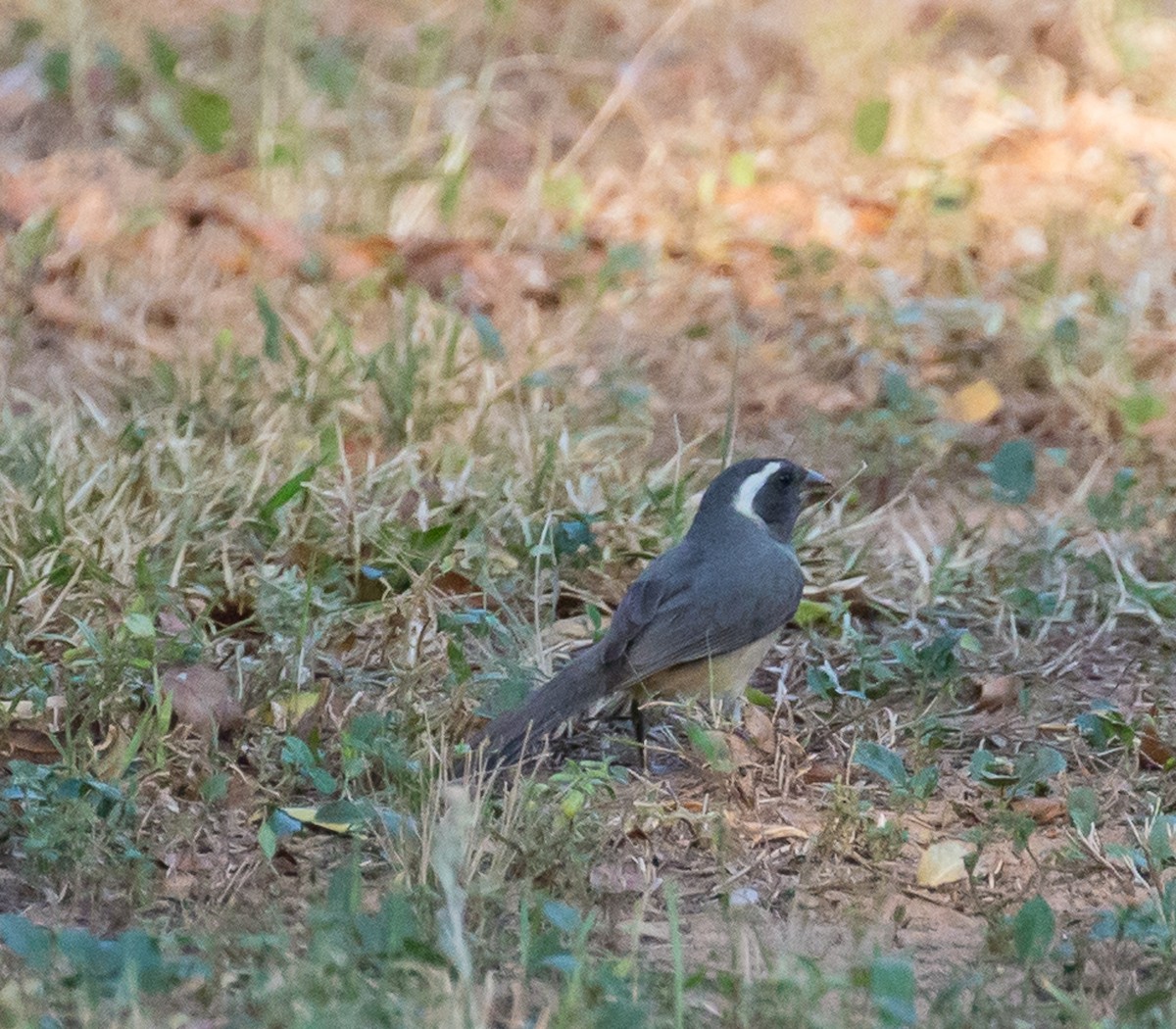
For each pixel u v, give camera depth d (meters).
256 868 9.00
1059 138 19.05
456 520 12.23
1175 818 9.74
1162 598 12.04
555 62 20.73
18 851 9.09
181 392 13.71
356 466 13.08
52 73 19.28
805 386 14.98
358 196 17.59
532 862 8.80
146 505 12.19
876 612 12.07
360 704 10.51
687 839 9.56
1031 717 11.00
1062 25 21.11
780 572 10.70
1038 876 9.26
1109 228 17.16
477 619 10.98
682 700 10.66
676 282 16.39
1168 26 21.44
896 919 8.81
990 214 17.39
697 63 20.78
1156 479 13.83
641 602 10.41
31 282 15.80
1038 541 12.61
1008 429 14.41
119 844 9.03
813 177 18.34
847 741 10.66
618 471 13.12
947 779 10.37
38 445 12.73
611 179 18.33
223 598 11.37
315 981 7.51
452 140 18.20
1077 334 15.07
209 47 20.53
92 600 11.02
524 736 9.90
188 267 16.42
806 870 9.25
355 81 19.67
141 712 10.23
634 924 8.36
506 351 14.98
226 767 9.79
